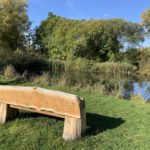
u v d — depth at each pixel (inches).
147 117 302.2
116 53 1966.0
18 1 1430.9
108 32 1962.4
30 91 233.6
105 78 1060.5
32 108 239.8
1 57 989.8
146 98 572.4
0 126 245.9
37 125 246.7
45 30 2133.4
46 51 2096.5
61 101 221.8
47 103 228.2
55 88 482.6
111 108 339.0
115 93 559.8
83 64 1449.3
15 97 243.4
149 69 1514.5
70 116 224.7
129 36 1958.7
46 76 626.8
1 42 1370.6
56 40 2005.4
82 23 2028.8
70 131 224.7
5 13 1387.8
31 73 818.2
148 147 221.1
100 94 468.8
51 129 240.2
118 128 257.8
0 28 1357.0
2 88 249.4
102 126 260.1
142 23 1814.7
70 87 517.7
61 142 221.5
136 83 953.5
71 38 1929.1
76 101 217.0
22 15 1456.7
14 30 1425.9
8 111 254.8
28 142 219.9
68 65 1334.9
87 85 578.2
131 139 234.4
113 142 226.8
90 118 283.4
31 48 1967.3
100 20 2021.4
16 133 233.1
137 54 1908.2
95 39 1963.6
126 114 312.0
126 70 1482.5
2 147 212.5
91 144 221.3
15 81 517.0
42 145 217.2
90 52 1952.5
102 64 1496.1
